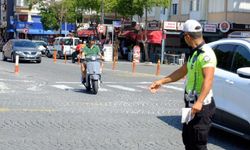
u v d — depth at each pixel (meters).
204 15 58.38
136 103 16.77
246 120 9.82
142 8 57.97
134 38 62.00
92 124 12.33
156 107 15.89
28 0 82.38
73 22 80.31
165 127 12.26
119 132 11.41
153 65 49.81
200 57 6.59
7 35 106.19
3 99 16.66
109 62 53.56
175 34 58.25
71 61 50.47
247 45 10.62
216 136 11.21
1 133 10.89
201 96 6.43
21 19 96.50
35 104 15.62
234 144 10.49
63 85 22.58
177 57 54.72
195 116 6.57
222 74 10.76
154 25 58.69
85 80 19.89
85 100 17.09
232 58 10.84
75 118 13.14
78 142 10.17
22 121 12.45
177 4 63.94
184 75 7.11
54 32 91.56
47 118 13.01
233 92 10.25
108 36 66.94
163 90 21.92
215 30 53.38
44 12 81.38
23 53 40.75
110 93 19.80
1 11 114.31
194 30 6.64
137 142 10.35
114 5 60.97
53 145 9.84
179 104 16.88
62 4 79.06
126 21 65.19
